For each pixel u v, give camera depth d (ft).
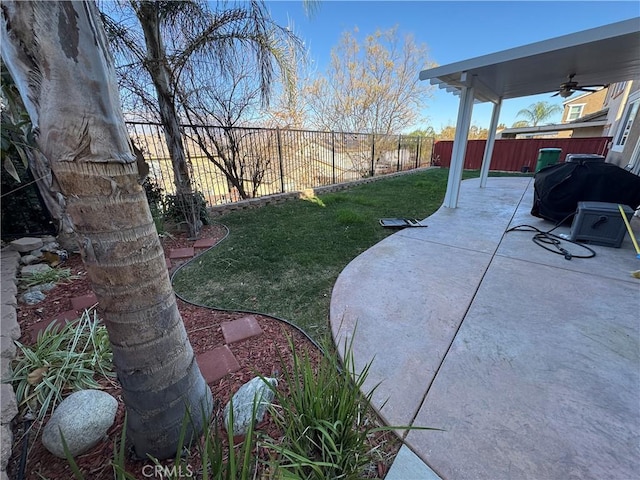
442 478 3.70
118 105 2.77
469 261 10.09
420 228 14.05
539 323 6.65
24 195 10.38
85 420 3.78
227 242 12.61
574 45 10.50
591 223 11.14
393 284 8.61
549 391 4.90
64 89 2.36
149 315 3.16
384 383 5.15
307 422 3.70
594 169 12.58
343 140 27.94
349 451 3.55
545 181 13.78
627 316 6.78
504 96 21.49
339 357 5.80
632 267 9.23
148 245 3.06
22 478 3.55
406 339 6.27
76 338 5.60
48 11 2.19
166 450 3.65
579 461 3.85
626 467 3.77
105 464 3.69
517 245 11.48
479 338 6.23
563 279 8.59
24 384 4.67
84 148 2.52
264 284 8.89
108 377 5.14
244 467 2.85
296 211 18.06
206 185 18.72
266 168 21.12
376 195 22.75
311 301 7.92
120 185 2.76
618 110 27.81
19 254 9.56
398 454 4.00
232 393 4.85
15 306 7.09
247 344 6.18
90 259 2.83
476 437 4.19
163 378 3.41
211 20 11.64
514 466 3.81
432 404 4.73
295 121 32.68
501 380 5.16
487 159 23.91
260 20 12.12
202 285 8.89
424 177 32.42
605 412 4.50
